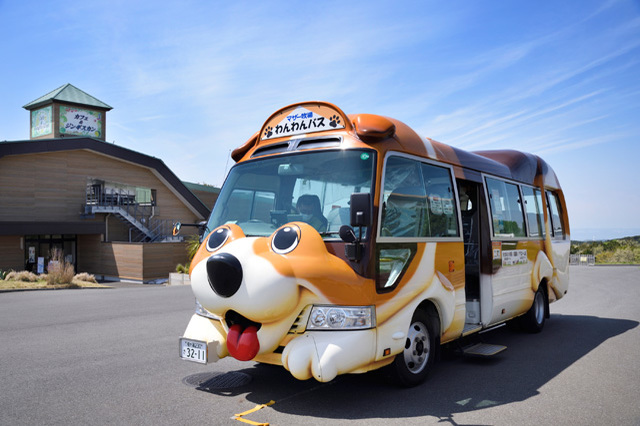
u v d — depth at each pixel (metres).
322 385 5.58
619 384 5.64
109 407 4.84
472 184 7.14
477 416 4.60
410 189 5.48
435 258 5.70
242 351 4.58
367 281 4.63
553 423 4.43
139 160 34.50
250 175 5.67
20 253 29.00
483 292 7.04
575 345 7.77
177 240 35.44
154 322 10.11
